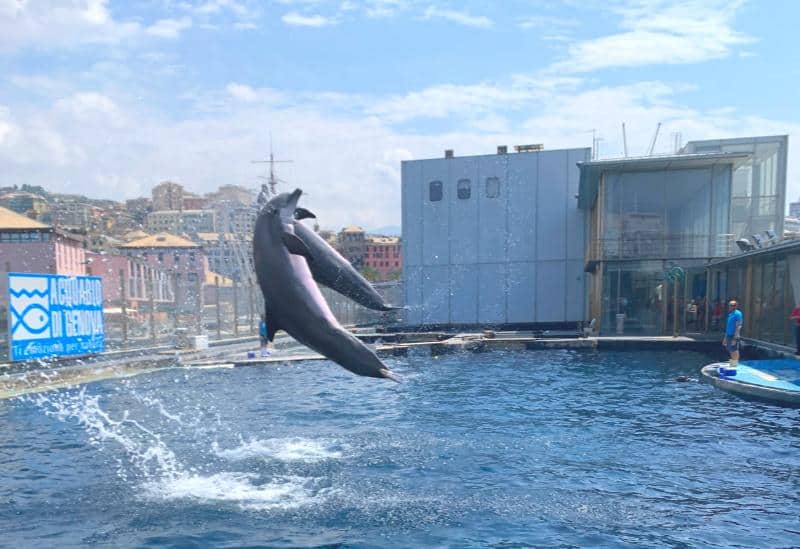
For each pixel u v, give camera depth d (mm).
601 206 28469
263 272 5902
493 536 6699
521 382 17656
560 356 24125
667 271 27594
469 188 39375
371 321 48969
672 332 27594
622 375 18562
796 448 10008
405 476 8938
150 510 7703
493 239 39125
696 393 15180
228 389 17328
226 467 9562
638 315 28109
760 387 14094
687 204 27938
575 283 38031
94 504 7953
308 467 9484
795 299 20203
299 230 6230
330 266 6297
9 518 7457
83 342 20344
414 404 14586
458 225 39656
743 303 25281
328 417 13289
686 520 7055
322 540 6695
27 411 14125
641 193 28188
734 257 23844
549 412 13203
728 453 9773
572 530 6820
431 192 39969
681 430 11328
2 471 9430
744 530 6754
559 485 8367
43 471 9422
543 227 38344
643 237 28188
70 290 19781
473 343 26641
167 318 25594
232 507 7797
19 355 17609
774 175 30906
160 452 10484
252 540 6723
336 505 7789
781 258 21281
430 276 40156
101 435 11773
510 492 8133
